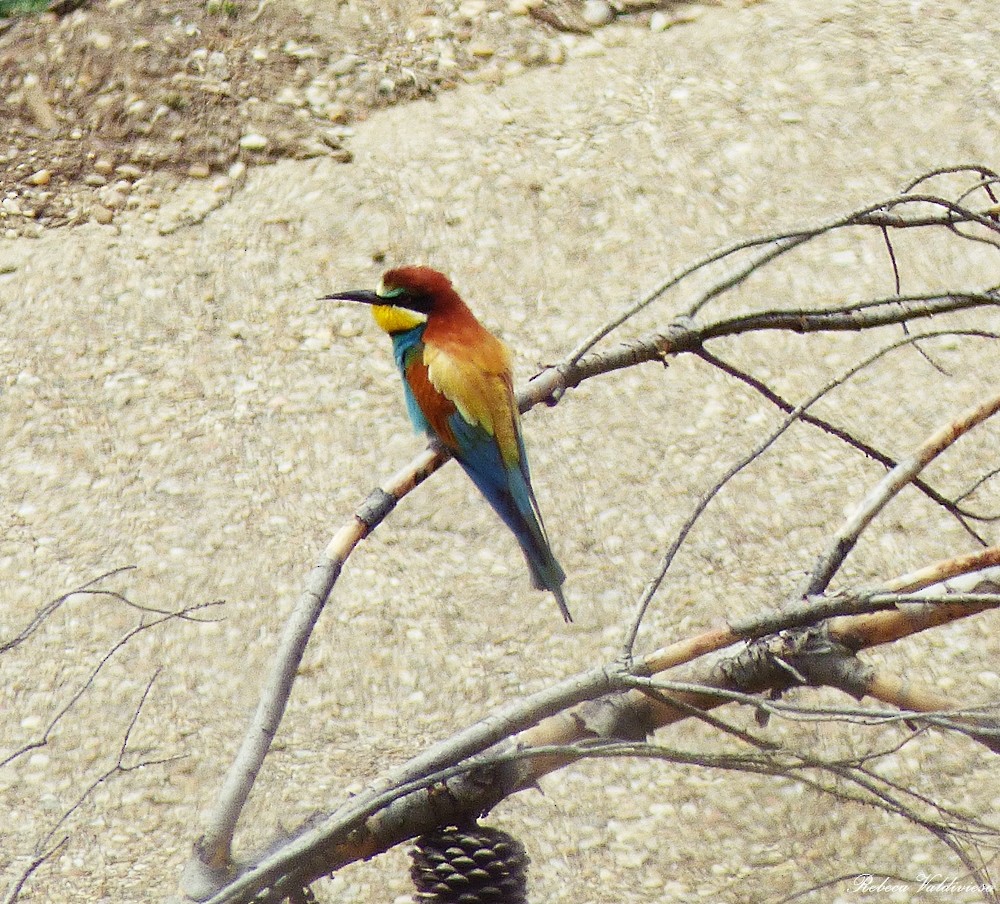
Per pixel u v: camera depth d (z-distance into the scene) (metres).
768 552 12.01
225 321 14.55
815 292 14.48
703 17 18.20
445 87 17.14
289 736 10.53
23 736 10.55
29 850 9.55
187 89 16.47
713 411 13.50
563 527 12.41
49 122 16.28
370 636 11.45
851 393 13.51
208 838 4.68
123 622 11.57
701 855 9.48
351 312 14.70
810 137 16.30
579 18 18.03
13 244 15.32
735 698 4.72
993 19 17.97
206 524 12.52
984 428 13.09
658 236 15.26
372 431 13.44
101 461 13.14
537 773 5.20
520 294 14.71
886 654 10.89
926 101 16.67
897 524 12.19
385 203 15.66
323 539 12.35
